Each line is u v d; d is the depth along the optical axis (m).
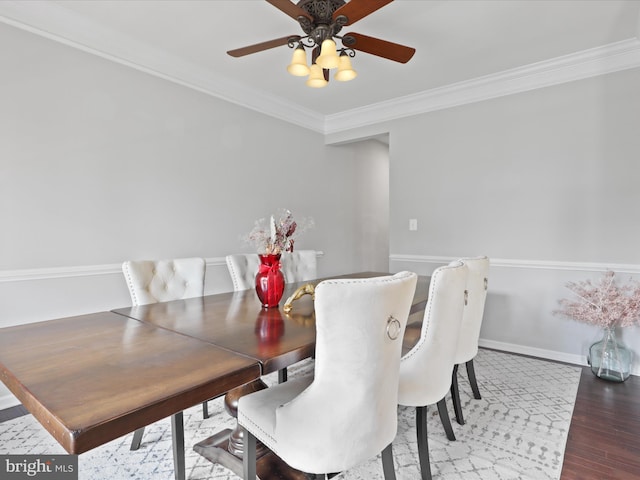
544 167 3.08
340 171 4.77
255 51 2.06
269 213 3.80
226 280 3.36
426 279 2.79
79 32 2.39
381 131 4.07
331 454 1.05
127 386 0.86
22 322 2.20
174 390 0.84
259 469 1.51
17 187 2.18
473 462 1.66
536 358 3.08
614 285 2.75
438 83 3.40
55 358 1.05
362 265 5.20
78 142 2.43
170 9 2.25
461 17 2.33
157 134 2.86
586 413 2.11
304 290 1.75
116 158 2.62
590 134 2.87
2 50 2.12
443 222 3.66
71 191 2.40
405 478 1.55
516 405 2.21
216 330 1.38
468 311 1.96
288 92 3.62
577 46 2.72
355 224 5.05
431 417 2.09
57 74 2.33
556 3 2.18
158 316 1.61
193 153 3.12
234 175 3.46
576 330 2.96
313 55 2.03
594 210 2.87
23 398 0.85
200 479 1.56
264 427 1.18
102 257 2.55
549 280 3.07
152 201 2.83
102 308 2.54
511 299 3.27
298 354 1.16
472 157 3.46
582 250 2.92
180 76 2.97
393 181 4.00
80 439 0.67
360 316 1.00
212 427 1.97
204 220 3.20
